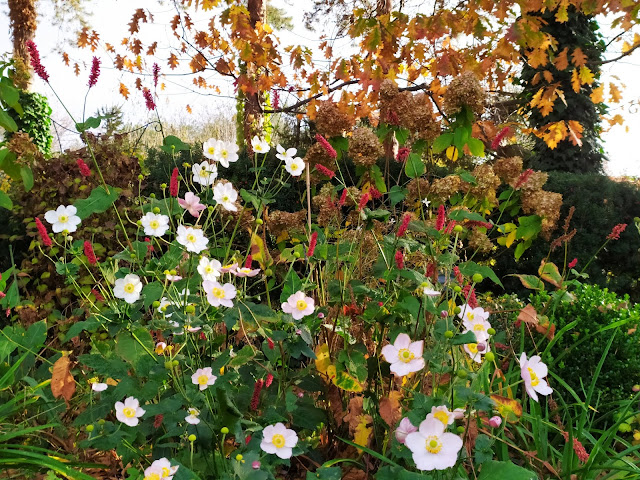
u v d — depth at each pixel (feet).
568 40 24.54
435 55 14.08
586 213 17.79
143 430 5.80
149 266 6.45
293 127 25.98
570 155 24.93
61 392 6.29
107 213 13.20
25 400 7.27
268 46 15.06
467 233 9.02
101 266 7.07
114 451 6.94
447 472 4.91
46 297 12.09
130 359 5.64
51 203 13.83
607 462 6.31
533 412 6.71
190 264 6.13
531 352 8.57
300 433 7.11
